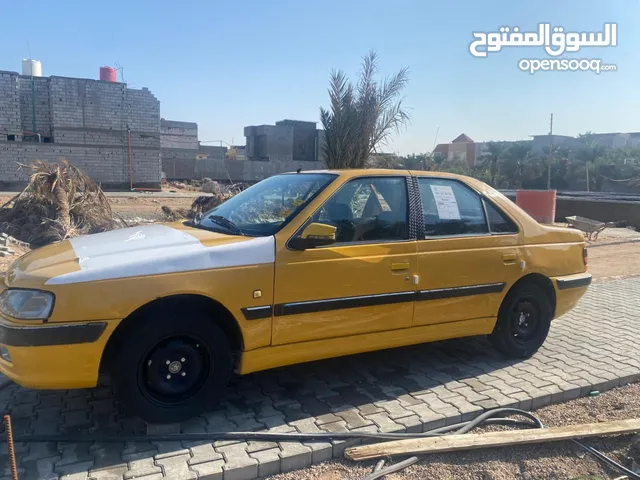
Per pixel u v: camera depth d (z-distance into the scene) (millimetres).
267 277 3756
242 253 3701
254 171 39312
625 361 5145
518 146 51062
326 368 4859
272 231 3928
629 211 19516
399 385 4492
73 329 3229
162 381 3586
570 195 30750
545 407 4305
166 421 3611
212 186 33000
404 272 4316
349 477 3266
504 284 4848
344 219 4180
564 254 5227
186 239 3881
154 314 3490
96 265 3371
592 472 3447
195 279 3518
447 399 4219
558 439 3678
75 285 3246
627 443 3754
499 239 4828
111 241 3916
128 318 3459
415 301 4398
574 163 48250
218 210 4773
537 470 3430
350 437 3557
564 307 5328
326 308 3994
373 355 5223
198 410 3695
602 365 5027
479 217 4855
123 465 3193
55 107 29547
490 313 4832
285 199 4332
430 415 3920
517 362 5102
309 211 4031
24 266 3586
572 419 4090
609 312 7055
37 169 13750
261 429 3672
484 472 3383
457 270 4574
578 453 3631
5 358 3348
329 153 14172
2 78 28219
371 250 4188
